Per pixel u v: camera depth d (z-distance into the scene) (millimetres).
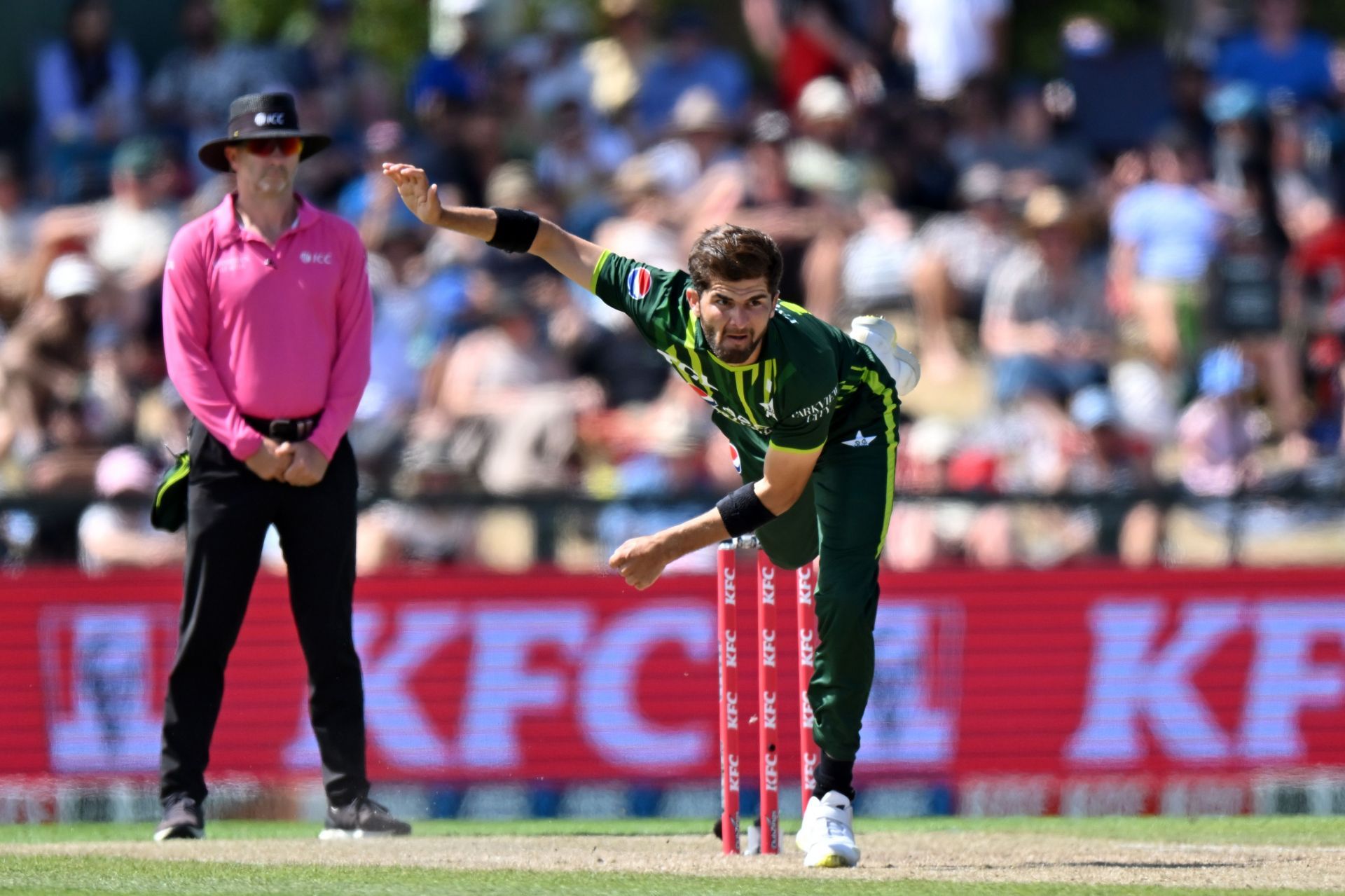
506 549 28844
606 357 34094
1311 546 28312
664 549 14906
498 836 19797
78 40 43781
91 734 26109
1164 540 27906
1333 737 27156
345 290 19438
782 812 25859
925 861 16641
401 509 27578
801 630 16766
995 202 38031
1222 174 40188
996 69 45969
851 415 15172
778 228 36469
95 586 26328
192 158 42094
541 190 38000
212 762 25734
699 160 39125
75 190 40406
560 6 47000
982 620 26984
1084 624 27078
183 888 13836
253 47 43250
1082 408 31469
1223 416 33656
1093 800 26703
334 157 41719
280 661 26000
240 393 18953
